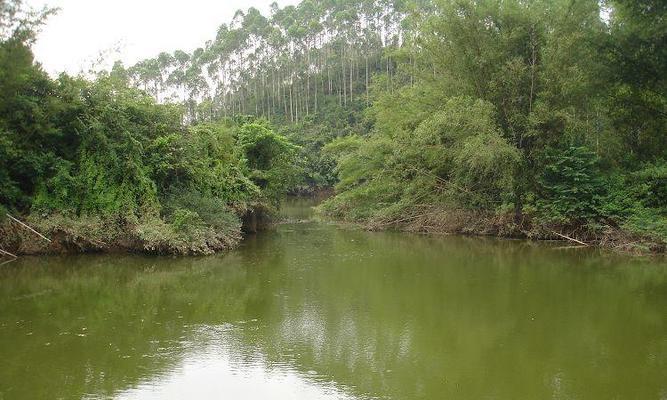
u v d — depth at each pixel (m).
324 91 77.94
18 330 8.78
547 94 19.33
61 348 7.90
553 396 6.33
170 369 7.07
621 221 18.08
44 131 15.41
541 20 19.92
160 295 11.32
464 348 8.02
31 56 15.16
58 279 12.87
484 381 6.77
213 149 20.70
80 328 8.92
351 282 12.65
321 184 52.09
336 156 35.25
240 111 76.50
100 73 17.27
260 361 7.40
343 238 21.23
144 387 6.47
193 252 16.41
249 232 22.95
